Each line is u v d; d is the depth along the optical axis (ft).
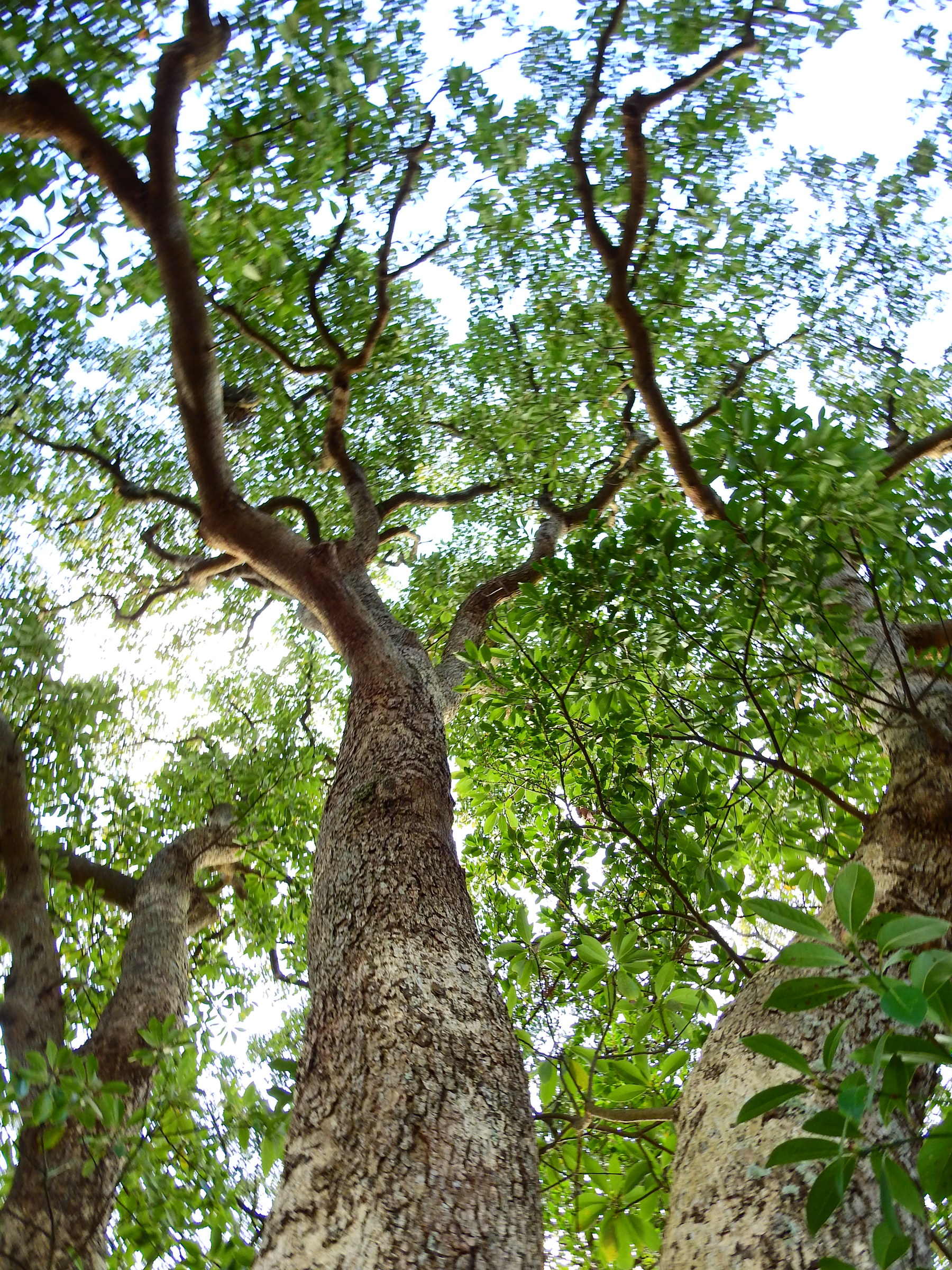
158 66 12.50
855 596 14.16
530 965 11.46
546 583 14.25
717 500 16.35
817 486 10.80
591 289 24.66
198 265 14.43
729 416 11.12
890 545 11.33
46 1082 10.37
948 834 8.74
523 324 26.78
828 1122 4.31
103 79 13.50
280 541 14.70
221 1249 10.80
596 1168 10.84
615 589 13.43
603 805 12.86
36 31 12.63
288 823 25.99
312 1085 7.90
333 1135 7.12
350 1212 6.37
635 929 11.75
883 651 12.69
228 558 21.98
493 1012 8.39
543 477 25.71
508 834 16.70
